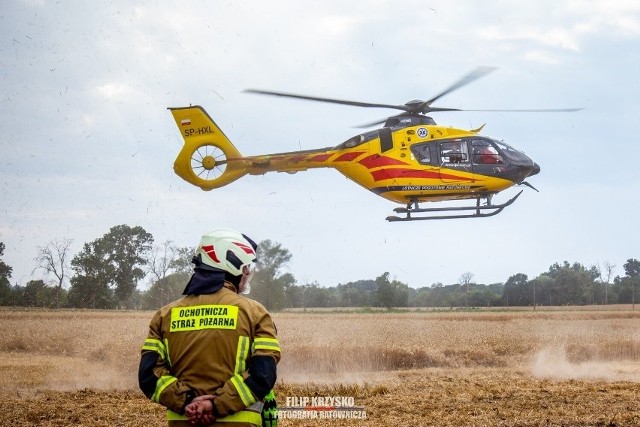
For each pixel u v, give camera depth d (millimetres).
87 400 14758
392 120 22266
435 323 52156
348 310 106812
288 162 22281
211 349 4598
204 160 22391
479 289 136625
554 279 136000
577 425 11273
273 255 91562
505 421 11688
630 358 30609
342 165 21859
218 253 4855
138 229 91312
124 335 36250
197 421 4484
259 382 4527
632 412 12586
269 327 4711
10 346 32531
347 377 22156
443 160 21516
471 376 21922
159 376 4621
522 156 21859
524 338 36062
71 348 31266
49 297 94312
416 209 21781
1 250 93750
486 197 22016
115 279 90812
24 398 15438
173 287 89250
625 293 137125
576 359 29609
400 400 14398
